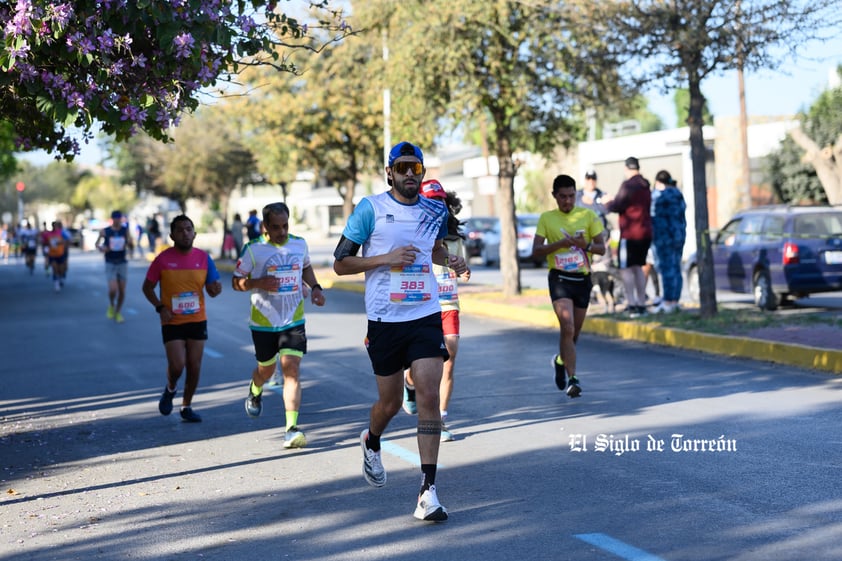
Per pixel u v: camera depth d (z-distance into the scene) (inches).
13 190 5017.2
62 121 320.5
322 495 291.7
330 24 388.2
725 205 1689.2
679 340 594.6
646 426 370.9
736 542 231.8
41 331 807.7
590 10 623.2
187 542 249.6
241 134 1959.9
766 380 466.3
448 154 3240.7
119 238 863.7
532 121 896.3
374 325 265.6
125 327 816.3
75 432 403.9
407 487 296.8
